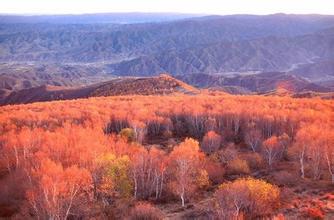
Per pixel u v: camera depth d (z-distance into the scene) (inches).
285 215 1999.3
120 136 3855.8
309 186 2482.8
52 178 2303.2
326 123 3543.3
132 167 2689.5
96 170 2568.9
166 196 2620.6
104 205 2429.9
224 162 3260.3
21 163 2874.0
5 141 3336.6
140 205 2288.4
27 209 2231.8
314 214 1959.9
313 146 2699.3
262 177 2824.8
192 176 2731.3
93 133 3641.7
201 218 2142.0
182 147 3070.9
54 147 3048.7
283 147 3312.0
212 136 3718.0
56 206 2128.4
